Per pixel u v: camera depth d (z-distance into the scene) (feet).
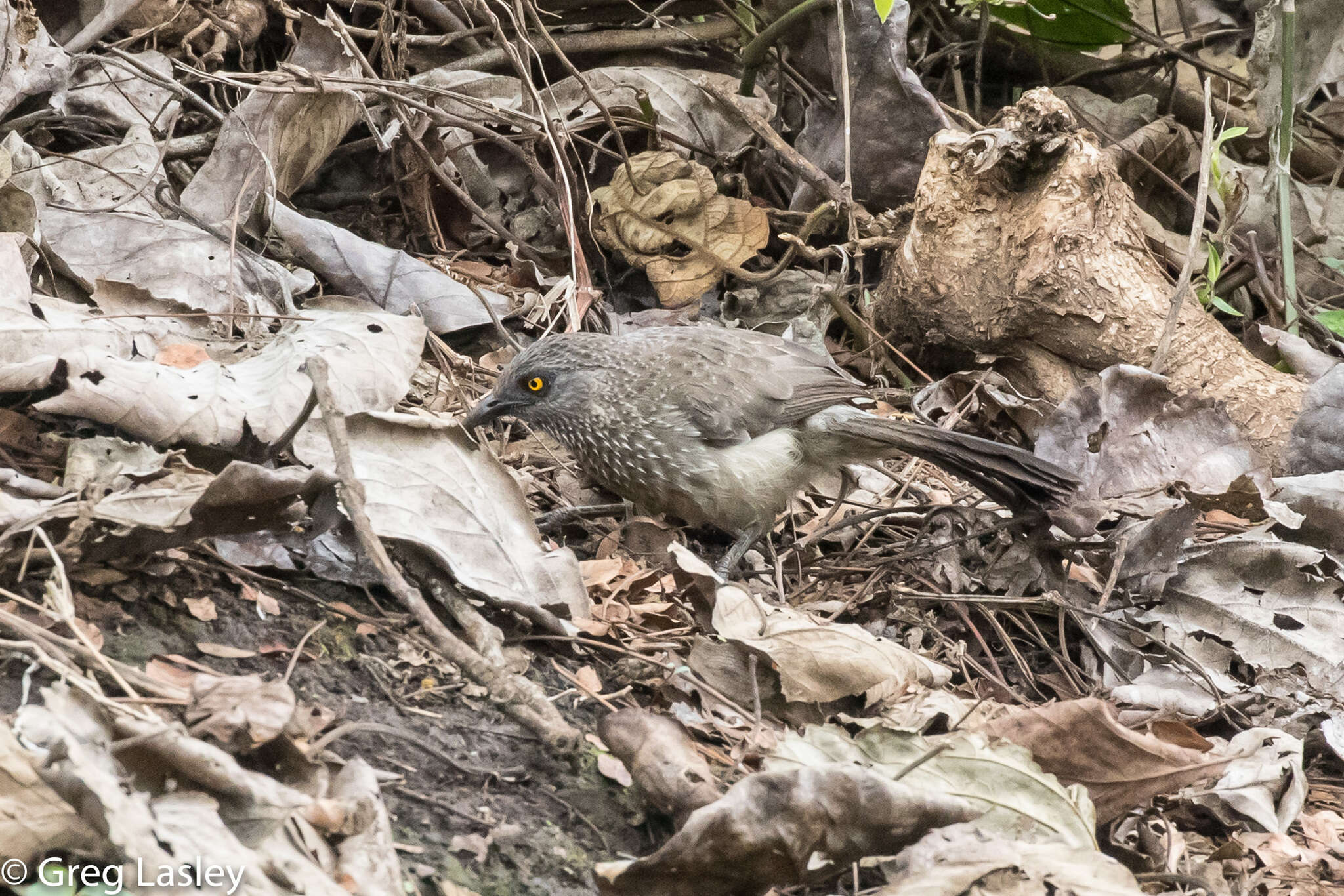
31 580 18.90
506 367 30.42
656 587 26.58
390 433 22.93
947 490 34.76
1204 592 29.22
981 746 19.69
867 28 39.55
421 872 16.69
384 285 32.78
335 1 39.65
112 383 22.02
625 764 18.94
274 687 16.62
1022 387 37.65
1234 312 38.37
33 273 27.66
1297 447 34.01
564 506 30.96
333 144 35.22
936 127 40.11
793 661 22.24
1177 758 20.84
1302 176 48.96
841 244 41.63
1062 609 28.73
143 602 19.54
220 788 15.02
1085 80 50.55
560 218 39.47
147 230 29.48
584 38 43.55
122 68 32.01
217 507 19.20
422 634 21.42
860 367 39.91
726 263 38.55
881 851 17.93
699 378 29.19
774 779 17.13
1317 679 27.48
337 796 16.42
